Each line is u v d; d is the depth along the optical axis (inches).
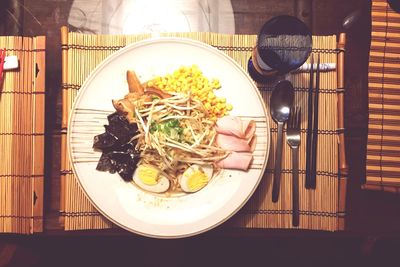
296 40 19.6
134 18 23.1
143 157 21.4
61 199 21.0
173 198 21.0
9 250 24.2
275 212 21.7
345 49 23.5
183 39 20.5
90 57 21.6
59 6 22.9
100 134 20.4
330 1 23.6
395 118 22.1
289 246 31.0
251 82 20.8
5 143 21.0
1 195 20.9
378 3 22.6
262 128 20.9
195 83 21.4
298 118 21.8
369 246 26.8
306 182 21.8
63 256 30.0
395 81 22.3
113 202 20.2
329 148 22.0
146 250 28.1
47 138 22.0
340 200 21.8
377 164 21.9
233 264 30.9
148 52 20.9
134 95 21.0
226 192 20.8
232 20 23.3
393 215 22.4
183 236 19.7
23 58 21.3
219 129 21.2
